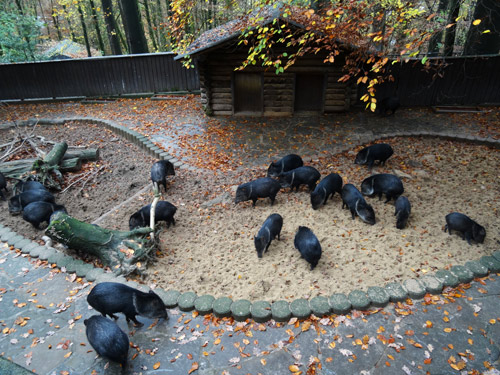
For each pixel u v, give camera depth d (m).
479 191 8.25
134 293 5.00
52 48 23.66
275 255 6.52
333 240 6.80
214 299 5.43
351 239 6.81
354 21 8.39
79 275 6.12
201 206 8.27
